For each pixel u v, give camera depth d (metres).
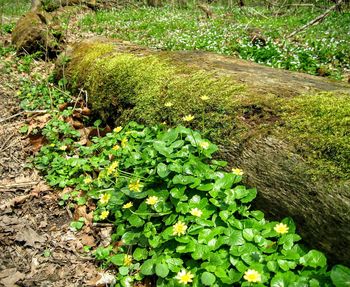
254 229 0.66
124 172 0.87
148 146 0.86
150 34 2.75
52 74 1.58
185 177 0.74
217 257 0.64
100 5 4.29
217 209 0.72
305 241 0.64
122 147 0.95
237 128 0.78
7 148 1.16
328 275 0.57
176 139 0.86
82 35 2.71
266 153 0.70
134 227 0.77
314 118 0.70
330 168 0.61
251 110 0.79
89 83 1.28
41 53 1.92
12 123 1.30
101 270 0.75
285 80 0.91
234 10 4.25
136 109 1.04
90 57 1.34
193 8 4.70
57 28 2.04
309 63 1.87
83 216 0.88
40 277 0.73
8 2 4.79
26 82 1.60
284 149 0.68
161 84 1.01
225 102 0.84
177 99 0.94
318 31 2.86
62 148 1.08
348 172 0.59
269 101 0.79
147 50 1.29
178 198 0.73
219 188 0.72
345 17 3.47
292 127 0.71
